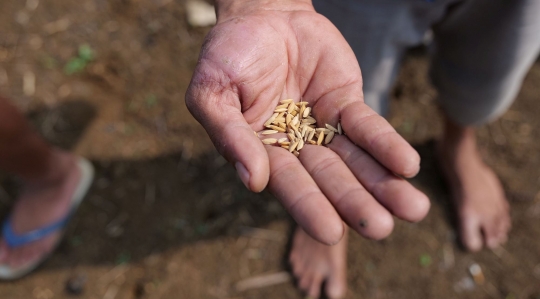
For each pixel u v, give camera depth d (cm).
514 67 58
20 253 72
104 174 78
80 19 91
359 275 71
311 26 47
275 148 45
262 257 73
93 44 88
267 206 76
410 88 86
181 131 82
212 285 71
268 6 48
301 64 48
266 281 71
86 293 70
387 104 67
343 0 55
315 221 40
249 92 45
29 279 71
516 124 83
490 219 73
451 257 72
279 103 49
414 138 82
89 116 82
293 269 71
